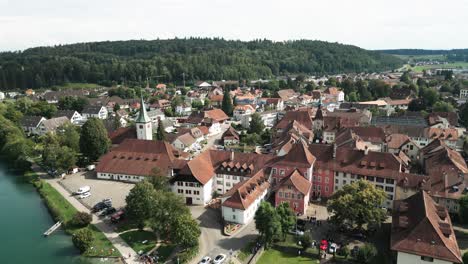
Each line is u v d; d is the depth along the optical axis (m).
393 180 109.06
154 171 112.75
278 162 117.44
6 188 135.75
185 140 181.75
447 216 83.50
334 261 83.25
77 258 87.69
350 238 92.88
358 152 117.31
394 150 155.12
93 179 138.62
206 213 108.38
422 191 87.88
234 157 126.19
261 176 114.50
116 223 102.75
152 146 141.50
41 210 115.94
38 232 101.25
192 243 83.56
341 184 116.06
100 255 87.50
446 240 74.31
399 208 87.94
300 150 116.75
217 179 123.94
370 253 81.12
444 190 103.81
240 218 99.44
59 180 139.00
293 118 193.38
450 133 174.50
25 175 147.38
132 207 94.44
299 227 97.69
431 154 136.00
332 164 117.44
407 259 74.31
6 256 89.00
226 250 87.62
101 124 157.00
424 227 74.88
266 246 88.56
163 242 92.44
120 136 170.88
